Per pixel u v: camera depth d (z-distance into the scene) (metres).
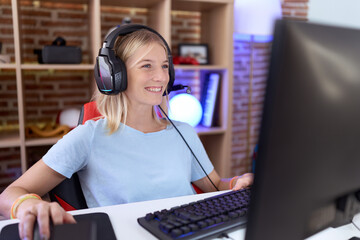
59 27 2.54
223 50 2.54
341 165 0.52
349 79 0.49
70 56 2.18
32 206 0.72
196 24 2.93
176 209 0.77
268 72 0.41
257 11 2.61
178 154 1.20
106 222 0.78
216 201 0.82
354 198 0.57
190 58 2.52
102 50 1.06
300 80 0.43
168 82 1.23
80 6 2.58
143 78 1.11
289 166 0.45
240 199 0.83
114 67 1.04
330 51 0.46
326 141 0.48
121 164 1.11
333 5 3.42
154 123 1.24
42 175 1.03
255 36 3.38
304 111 0.44
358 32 0.50
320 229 0.53
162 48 1.15
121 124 1.16
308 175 0.48
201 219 0.72
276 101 0.41
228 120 2.54
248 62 3.41
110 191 1.09
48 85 2.56
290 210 0.47
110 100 1.17
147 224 0.73
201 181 1.31
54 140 2.18
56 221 0.68
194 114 2.45
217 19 2.60
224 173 2.57
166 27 2.32
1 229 0.74
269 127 0.42
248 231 0.45
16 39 2.03
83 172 1.13
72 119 2.26
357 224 0.79
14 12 2.01
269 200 0.44
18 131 2.44
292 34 0.41
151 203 0.92
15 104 2.50
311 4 3.38
